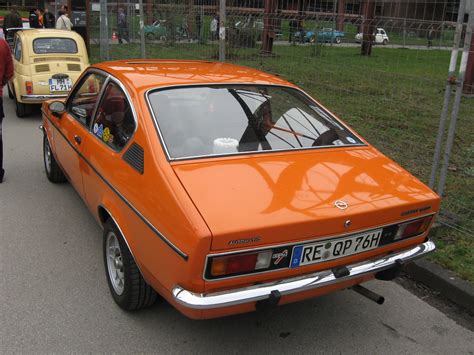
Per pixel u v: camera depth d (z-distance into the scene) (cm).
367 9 699
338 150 338
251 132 324
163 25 1133
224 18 771
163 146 289
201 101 332
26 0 3850
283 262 252
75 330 308
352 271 274
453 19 603
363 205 272
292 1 877
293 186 277
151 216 266
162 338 304
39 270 379
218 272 236
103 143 350
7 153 689
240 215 244
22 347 290
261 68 833
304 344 306
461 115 820
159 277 264
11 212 486
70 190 550
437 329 329
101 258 401
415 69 841
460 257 401
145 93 322
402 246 299
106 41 1410
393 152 645
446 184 549
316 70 784
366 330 324
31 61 876
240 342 305
